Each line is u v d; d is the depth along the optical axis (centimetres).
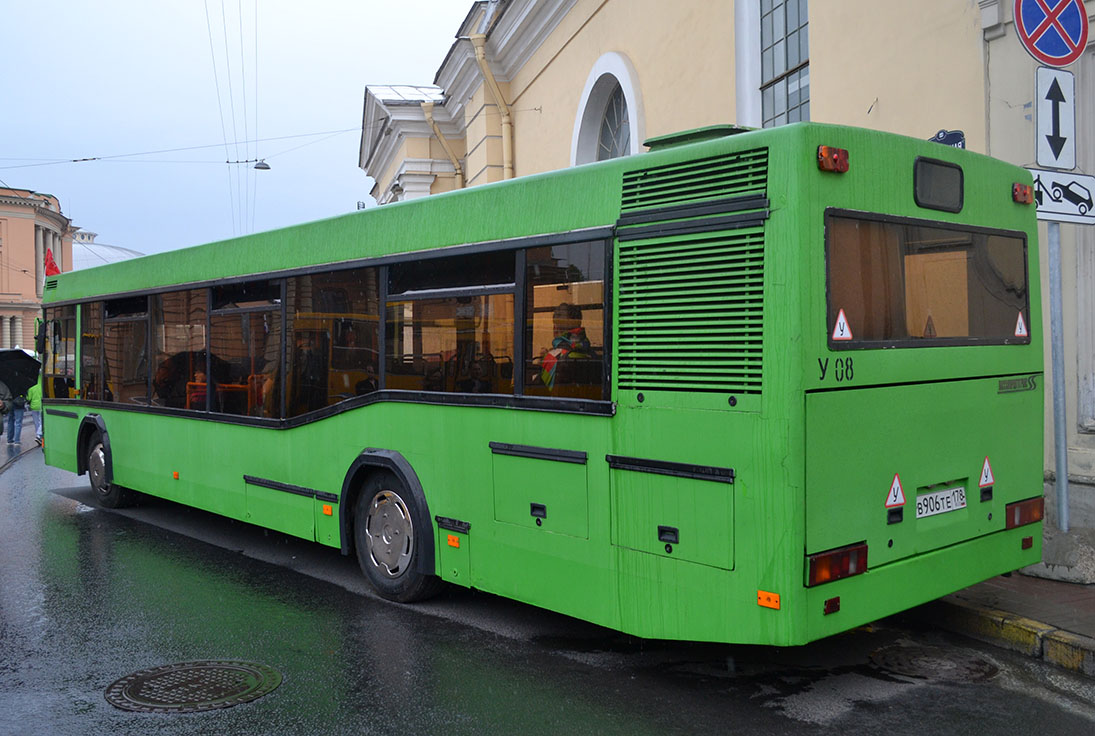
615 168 479
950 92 720
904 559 446
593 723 430
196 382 855
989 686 469
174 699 465
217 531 907
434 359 591
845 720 429
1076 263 653
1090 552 595
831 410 411
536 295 519
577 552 491
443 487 584
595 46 1481
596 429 479
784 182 405
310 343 706
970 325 496
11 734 425
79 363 1086
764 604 404
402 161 2400
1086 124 658
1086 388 652
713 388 425
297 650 539
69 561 773
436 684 482
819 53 881
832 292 413
